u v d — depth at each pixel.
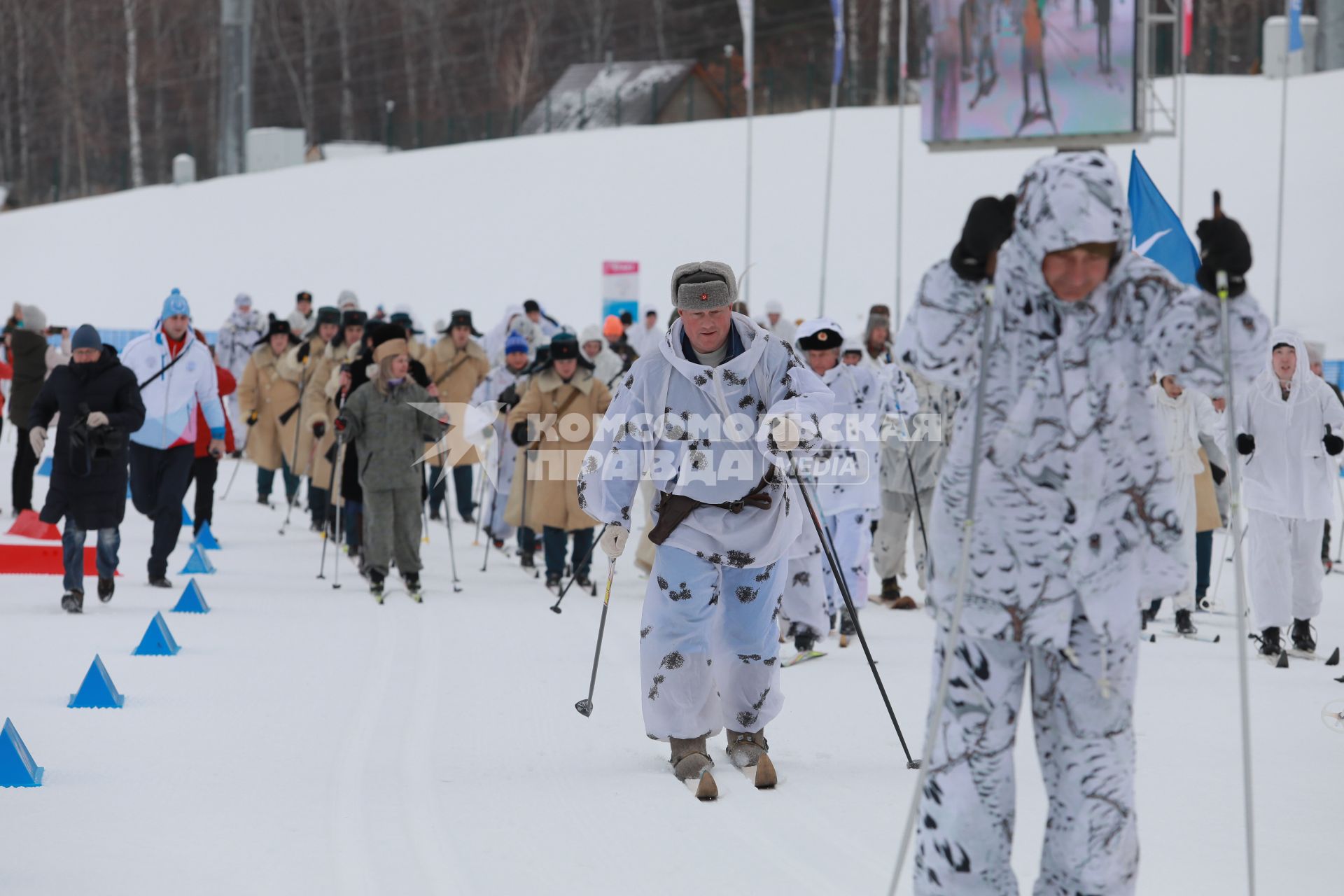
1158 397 21.89
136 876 10.42
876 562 25.06
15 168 164.50
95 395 22.72
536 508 25.92
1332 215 68.75
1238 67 124.56
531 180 91.69
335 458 26.80
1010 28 64.44
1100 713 8.33
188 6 164.12
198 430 29.61
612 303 51.47
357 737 14.84
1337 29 86.94
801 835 11.57
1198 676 18.53
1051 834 8.52
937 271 8.34
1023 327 8.33
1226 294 8.02
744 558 13.36
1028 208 8.16
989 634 8.35
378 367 24.77
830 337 20.92
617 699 16.83
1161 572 8.35
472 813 12.16
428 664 18.86
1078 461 8.23
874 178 81.12
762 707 13.85
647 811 12.25
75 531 22.64
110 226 103.94
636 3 149.75
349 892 10.16
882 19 117.25
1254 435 19.83
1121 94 63.47
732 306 13.18
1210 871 10.57
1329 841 11.33
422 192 94.75
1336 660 19.34
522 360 30.17
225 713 15.83
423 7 156.38
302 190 100.56
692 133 91.81
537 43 150.50
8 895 9.98
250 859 10.85
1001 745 8.48
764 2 139.88
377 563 24.47
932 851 8.55
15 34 164.75
